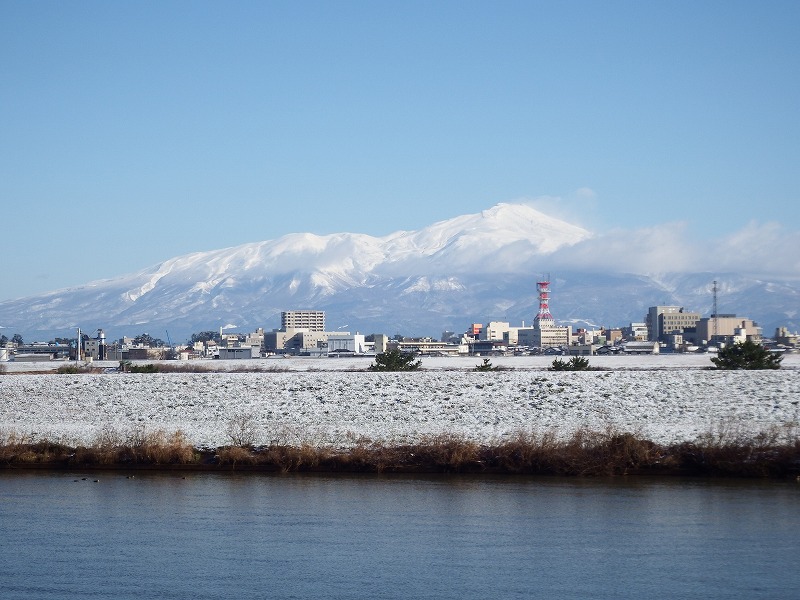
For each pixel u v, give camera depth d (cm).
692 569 5175
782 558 5344
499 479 7631
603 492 7050
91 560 5522
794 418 9625
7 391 12731
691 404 10494
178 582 5106
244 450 8450
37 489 7488
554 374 12762
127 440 8975
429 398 11331
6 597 4906
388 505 6762
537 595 4812
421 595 4850
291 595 4881
